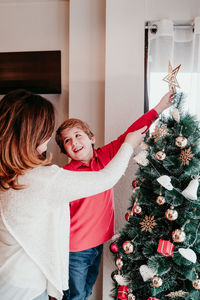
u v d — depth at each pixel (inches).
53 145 79.4
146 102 71.4
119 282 50.3
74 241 54.1
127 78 67.1
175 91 49.4
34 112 33.6
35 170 33.9
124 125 66.9
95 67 74.6
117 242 51.6
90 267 60.2
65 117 79.7
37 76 77.2
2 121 33.1
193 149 44.4
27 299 33.7
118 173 36.4
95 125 74.4
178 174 45.8
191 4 71.0
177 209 45.0
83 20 74.9
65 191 33.0
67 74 79.7
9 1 81.0
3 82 77.9
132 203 52.4
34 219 33.1
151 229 46.3
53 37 80.2
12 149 32.8
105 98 67.6
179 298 45.0
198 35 69.1
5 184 32.9
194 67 69.7
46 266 34.3
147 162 47.9
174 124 46.8
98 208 55.4
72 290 55.4
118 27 67.6
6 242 33.7
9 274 33.2
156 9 71.4
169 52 70.9
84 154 55.4
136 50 67.1
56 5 80.1
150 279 45.4
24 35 81.3
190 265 43.6
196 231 43.6
